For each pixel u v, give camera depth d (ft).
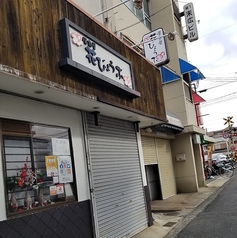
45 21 15.07
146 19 44.70
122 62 22.41
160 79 30.94
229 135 124.98
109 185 22.24
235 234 20.47
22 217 14.33
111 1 30.91
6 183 14.14
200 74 53.21
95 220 19.66
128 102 22.76
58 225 16.53
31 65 13.56
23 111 15.78
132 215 24.41
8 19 12.74
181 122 45.83
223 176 70.03
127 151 25.99
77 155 19.52
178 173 47.83
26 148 15.80
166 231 24.38
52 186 17.08
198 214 29.19
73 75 16.58
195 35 38.42
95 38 18.90
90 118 21.75
